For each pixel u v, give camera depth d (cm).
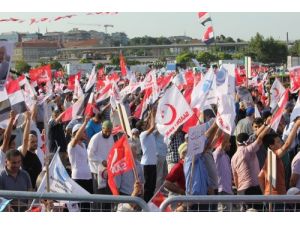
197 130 903
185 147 988
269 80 3853
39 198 655
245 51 11712
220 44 11700
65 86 3325
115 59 12144
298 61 6241
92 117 1511
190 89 1507
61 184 767
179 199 640
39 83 2525
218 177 1052
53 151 1467
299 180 974
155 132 1393
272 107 1919
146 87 1955
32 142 1044
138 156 1438
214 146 1064
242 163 1038
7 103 980
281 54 11469
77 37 16788
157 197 690
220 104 1013
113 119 1644
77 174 1136
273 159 839
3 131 1174
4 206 659
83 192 760
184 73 2245
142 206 646
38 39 14050
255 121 1289
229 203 664
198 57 9275
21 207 705
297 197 636
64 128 1717
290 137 935
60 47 13362
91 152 1157
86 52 13512
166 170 1405
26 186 894
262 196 635
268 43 11388
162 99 972
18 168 881
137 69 7050
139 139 1388
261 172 947
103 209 697
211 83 1195
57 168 773
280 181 927
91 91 1702
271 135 962
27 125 1045
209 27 1691
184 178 962
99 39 15438
